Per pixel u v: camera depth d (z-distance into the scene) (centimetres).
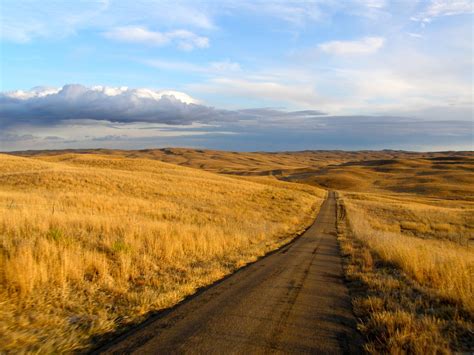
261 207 3653
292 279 942
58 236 1018
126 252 1049
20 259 732
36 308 609
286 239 1952
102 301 683
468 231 2886
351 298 772
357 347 503
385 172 14538
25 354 446
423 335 509
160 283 841
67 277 774
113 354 459
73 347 479
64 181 3538
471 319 611
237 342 507
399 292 790
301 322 602
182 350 474
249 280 912
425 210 4478
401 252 1148
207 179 5553
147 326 567
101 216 1650
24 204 1897
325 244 1789
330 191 9450
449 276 820
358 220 3158
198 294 769
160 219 2155
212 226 2003
